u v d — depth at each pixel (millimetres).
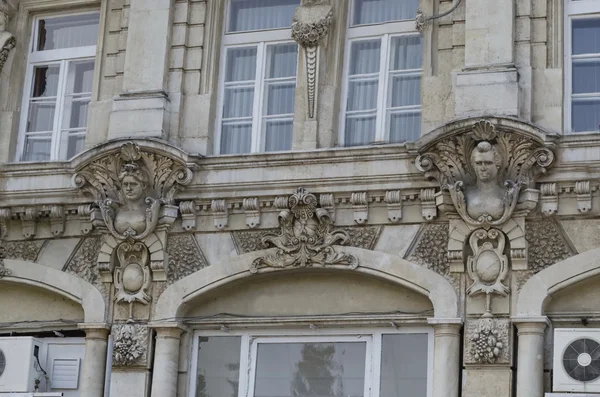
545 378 21125
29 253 23984
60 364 23609
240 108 24219
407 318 21922
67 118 25203
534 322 21125
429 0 23547
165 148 23203
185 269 23062
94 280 23484
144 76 24109
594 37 22750
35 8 25734
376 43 23906
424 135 21938
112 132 23891
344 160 22516
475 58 22469
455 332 21531
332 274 22562
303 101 23453
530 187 21547
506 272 21453
